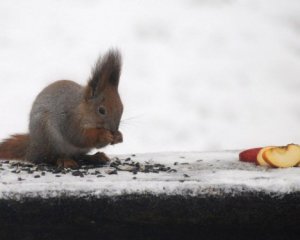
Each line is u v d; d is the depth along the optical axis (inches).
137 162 189.3
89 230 181.6
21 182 182.2
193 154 192.2
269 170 185.8
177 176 183.6
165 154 192.1
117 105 189.0
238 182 181.8
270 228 181.9
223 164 188.1
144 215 181.6
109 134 188.7
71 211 181.5
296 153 186.4
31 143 189.5
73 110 189.0
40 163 189.5
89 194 181.5
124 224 181.6
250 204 181.6
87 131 188.9
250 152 188.5
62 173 185.0
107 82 189.2
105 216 181.5
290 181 181.8
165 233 181.8
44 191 181.3
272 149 186.7
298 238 182.1
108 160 189.2
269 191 181.6
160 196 181.5
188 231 181.8
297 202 181.8
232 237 181.9
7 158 190.9
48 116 189.0
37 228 181.6
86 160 189.5
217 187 181.5
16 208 181.3
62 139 189.3
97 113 188.9
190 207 181.6
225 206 181.6
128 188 181.5
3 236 181.6
